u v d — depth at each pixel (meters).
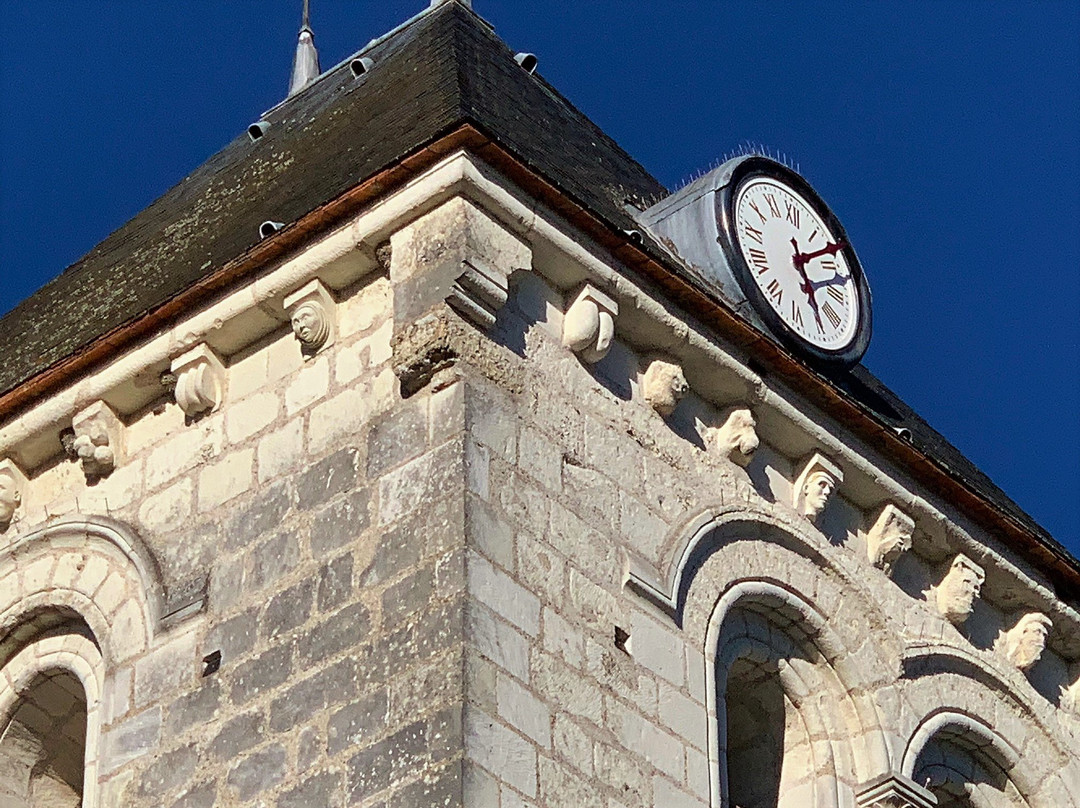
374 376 19.05
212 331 19.80
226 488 19.47
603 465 19.25
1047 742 22.02
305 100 24.12
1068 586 22.66
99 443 20.17
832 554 20.78
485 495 18.23
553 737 17.70
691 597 19.45
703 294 19.95
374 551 18.27
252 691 18.34
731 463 20.36
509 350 18.94
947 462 23.42
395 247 19.08
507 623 17.84
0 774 20.31
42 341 22.44
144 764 18.62
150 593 19.38
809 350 21.30
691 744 18.69
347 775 17.45
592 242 19.52
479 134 18.83
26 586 20.17
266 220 20.98
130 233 23.84
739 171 21.77
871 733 20.47
